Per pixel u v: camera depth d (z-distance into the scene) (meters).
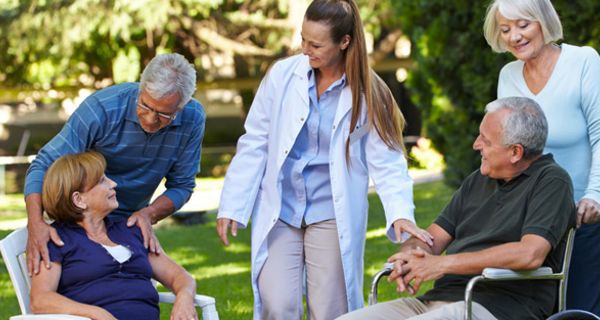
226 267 8.12
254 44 20.97
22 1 18.70
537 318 3.75
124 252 4.00
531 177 3.80
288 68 4.22
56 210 3.90
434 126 11.23
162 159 4.22
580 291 4.19
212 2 18.30
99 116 4.02
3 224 11.26
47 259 3.84
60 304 3.76
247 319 6.03
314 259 4.23
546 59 4.15
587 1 8.68
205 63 21.33
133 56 19.77
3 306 6.65
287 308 4.20
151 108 3.89
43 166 3.98
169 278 4.12
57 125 24.53
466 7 10.06
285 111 4.17
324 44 3.94
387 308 3.89
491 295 3.76
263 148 4.32
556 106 4.12
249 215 4.30
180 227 10.86
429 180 14.33
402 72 23.09
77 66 20.67
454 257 3.69
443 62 10.39
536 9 3.99
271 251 4.25
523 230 3.70
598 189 3.99
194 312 3.93
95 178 3.93
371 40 20.61
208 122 25.34
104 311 3.76
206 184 17.45
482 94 10.04
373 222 10.16
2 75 20.83
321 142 4.18
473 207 4.00
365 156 4.27
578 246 4.17
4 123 24.20
